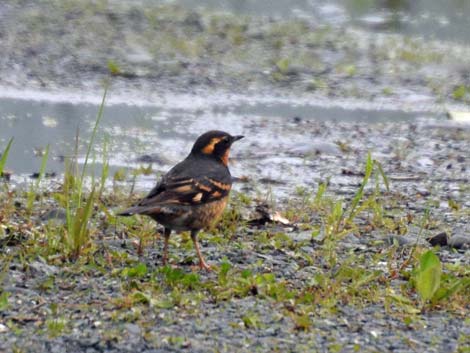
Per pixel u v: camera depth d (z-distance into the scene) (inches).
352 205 505.0
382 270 437.7
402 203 573.9
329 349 347.6
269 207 537.0
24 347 342.3
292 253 458.9
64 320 362.6
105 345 345.1
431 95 863.7
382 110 816.3
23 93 792.9
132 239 468.4
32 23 952.3
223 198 448.8
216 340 351.3
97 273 413.1
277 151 687.1
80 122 729.0
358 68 920.3
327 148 696.4
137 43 928.3
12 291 390.0
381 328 370.6
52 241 436.8
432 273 390.0
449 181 635.5
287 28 1027.9
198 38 962.7
